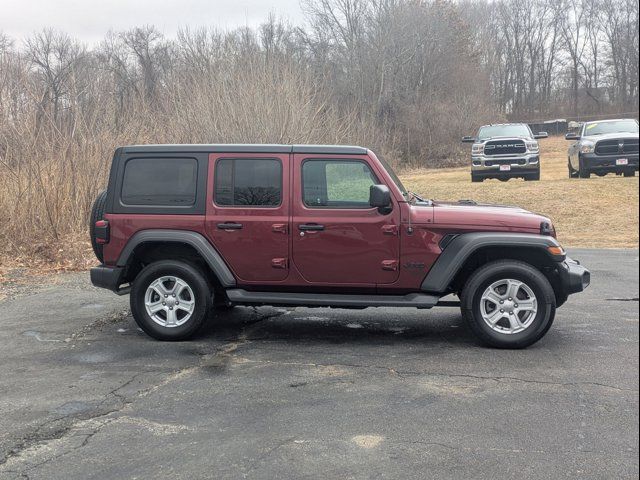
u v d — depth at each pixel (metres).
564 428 4.10
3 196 12.24
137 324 6.62
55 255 11.27
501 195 18.20
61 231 12.19
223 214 6.16
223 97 18.45
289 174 6.12
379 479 3.47
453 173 30.97
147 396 4.75
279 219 6.10
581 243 13.56
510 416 4.30
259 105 18.22
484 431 4.07
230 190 6.19
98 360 5.68
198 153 6.23
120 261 6.28
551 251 5.84
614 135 18.94
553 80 83.19
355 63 41.44
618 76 77.44
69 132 13.39
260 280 6.19
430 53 46.72
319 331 6.71
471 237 5.91
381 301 6.02
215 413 4.41
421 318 7.30
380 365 5.46
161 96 18.30
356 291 6.14
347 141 21.52
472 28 74.12
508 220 5.96
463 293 5.96
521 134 20.52
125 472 3.57
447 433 4.04
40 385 5.02
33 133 12.58
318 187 6.13
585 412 4.36
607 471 3.54
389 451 3.80
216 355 5.81
